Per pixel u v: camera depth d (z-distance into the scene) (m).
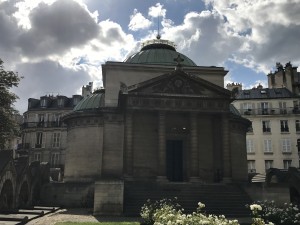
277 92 76.44
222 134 39.50
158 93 38.47
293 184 35.97
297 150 70.75
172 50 54.12
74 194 39.44
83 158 45.06
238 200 31.67
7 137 43.81
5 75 41.69
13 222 21.56
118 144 41.69
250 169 71.62
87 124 46.12
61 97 82.31
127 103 37.97
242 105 75.69
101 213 29.00
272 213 22.56
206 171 40.62
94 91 52.25
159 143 37.66
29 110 81.50
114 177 38.97
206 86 39.72
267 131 72.75
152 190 32.78
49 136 78.12
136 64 46.72
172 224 12.41
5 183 31.23
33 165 40.06
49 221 24.28
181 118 41.72
